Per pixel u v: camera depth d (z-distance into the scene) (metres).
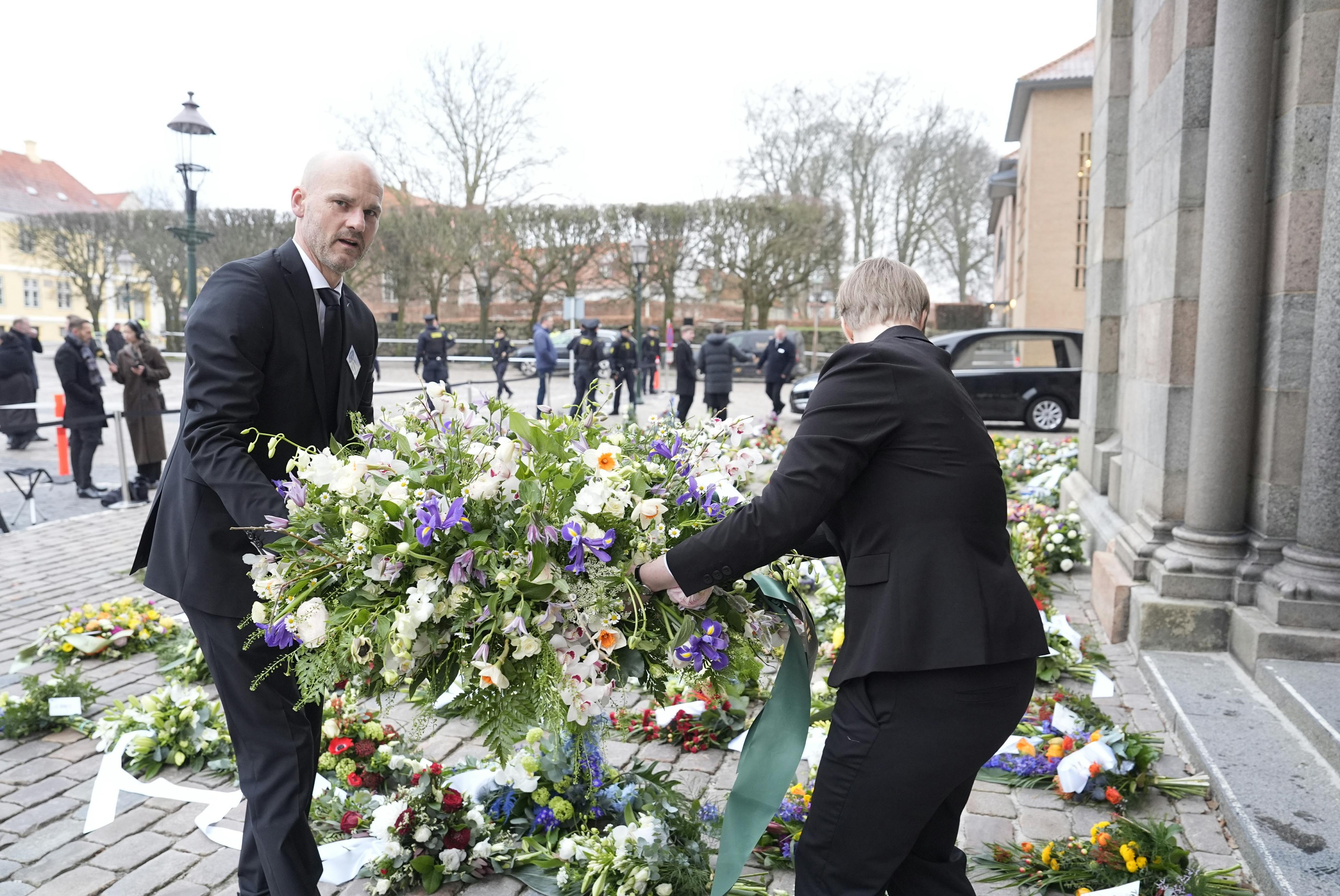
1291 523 4.17
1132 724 3.78
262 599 2.16
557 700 1.83
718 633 1.95
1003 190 34.31
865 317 2.07
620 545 1.93
